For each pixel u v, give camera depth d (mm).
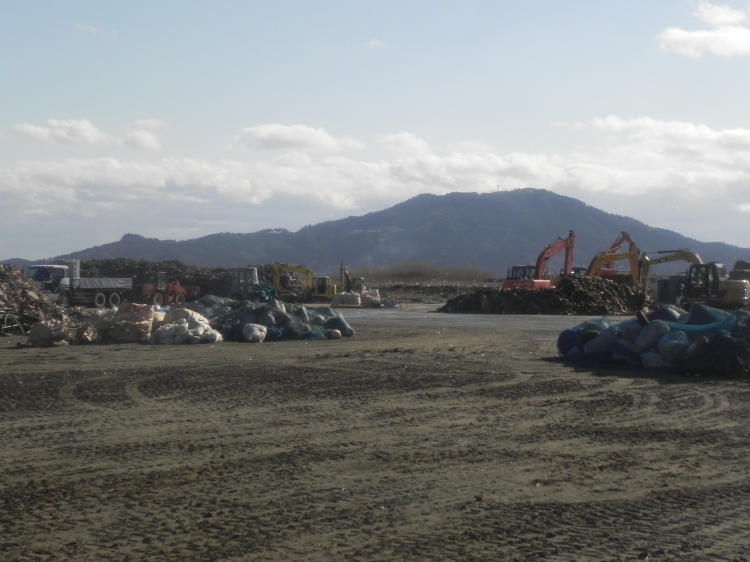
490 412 11992
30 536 6453
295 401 13000
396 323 35500
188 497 7516
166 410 12164
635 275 53969
